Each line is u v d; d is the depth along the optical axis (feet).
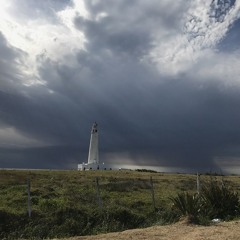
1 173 112.98
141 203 75.56
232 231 42.14
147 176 143.33
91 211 63.67
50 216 59.88
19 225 55.57
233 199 62.95
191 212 52.85
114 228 57.21
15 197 74.02
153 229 45.11
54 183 99.19
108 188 94.22
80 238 40.24
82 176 123.34
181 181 122.11
